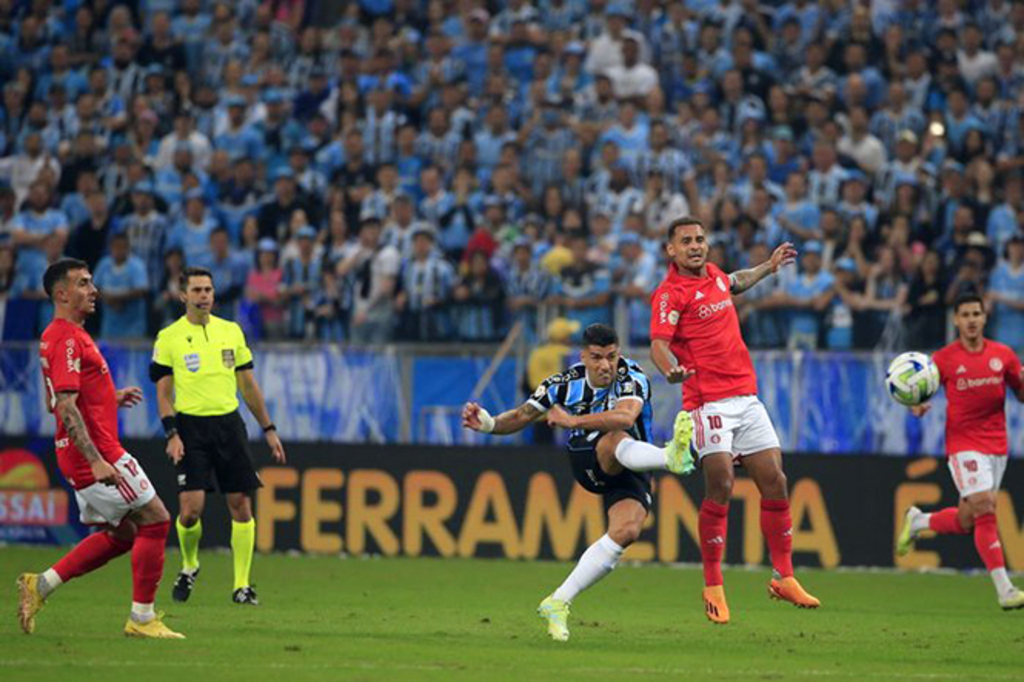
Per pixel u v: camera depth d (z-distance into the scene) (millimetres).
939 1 75062
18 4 85875
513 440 57281
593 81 74625
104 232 70312
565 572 51594
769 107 71375
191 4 83062
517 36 77125
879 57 72750
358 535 57281
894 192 64750
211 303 39875
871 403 53844
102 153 77312
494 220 65750
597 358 30688
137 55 81188
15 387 58844
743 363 34344
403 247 65500
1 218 72500
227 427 39562
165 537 30297
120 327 65688
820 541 54531
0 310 66438
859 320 58688
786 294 59750
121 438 58219
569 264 60562
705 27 74875
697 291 34031
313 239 65000
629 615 38312
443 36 77938
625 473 31422
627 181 66438
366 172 70750
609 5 78375
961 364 38656
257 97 78500
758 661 28438
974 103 70875
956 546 54000
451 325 61062
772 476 34438
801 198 63781
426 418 56844
